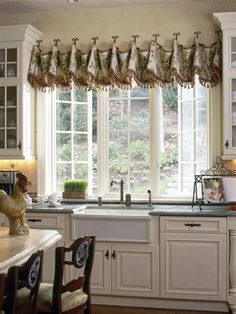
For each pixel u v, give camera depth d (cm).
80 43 493
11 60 476
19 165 502
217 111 461
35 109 499
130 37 482
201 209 424
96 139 508
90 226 423
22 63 470
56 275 238
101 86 483
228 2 462
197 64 453
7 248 245
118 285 418
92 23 491
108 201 482
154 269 411
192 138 479
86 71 482
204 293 402
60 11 498
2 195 282
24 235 284
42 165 498
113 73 471
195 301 409
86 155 511
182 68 465
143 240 411
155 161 486
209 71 458
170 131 489
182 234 405
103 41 489
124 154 499
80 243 245
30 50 491
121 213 453
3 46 474
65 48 497
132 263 415
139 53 475
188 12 470
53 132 508
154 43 468
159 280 410
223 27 430
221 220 397
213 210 418
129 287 416
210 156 464
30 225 436
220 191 433
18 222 288
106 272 420
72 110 510
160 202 473
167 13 475
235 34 428
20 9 496
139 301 420
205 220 400
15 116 473
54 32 499
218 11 464
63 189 508
